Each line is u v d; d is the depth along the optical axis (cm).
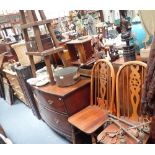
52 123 234
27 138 258
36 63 280
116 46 191
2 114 349
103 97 184
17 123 304
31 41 224
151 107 126
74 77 205
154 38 118
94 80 194
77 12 268
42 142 241
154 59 118
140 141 137
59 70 219
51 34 221
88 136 200
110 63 172
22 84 288
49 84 224
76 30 269
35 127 280
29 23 203
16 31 368
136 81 153
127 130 148
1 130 218
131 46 162
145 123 146
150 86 121
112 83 168
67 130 210
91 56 225
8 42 347
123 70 160
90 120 174
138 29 159
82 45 214
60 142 233
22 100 361
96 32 251
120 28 188
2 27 387
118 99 165
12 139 262
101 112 183
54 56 258
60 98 190
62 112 200
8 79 374
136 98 155
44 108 234
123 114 171
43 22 209
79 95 200
